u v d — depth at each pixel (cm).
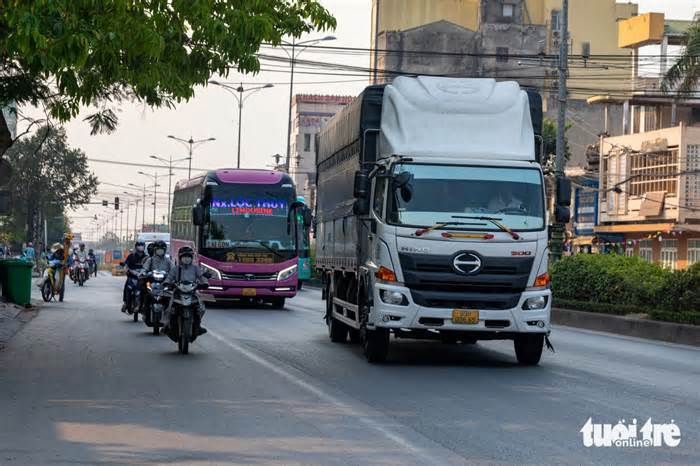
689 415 2431
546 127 13838
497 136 3550
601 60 17175
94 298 8194
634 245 11206
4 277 6562
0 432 2131
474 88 3672
